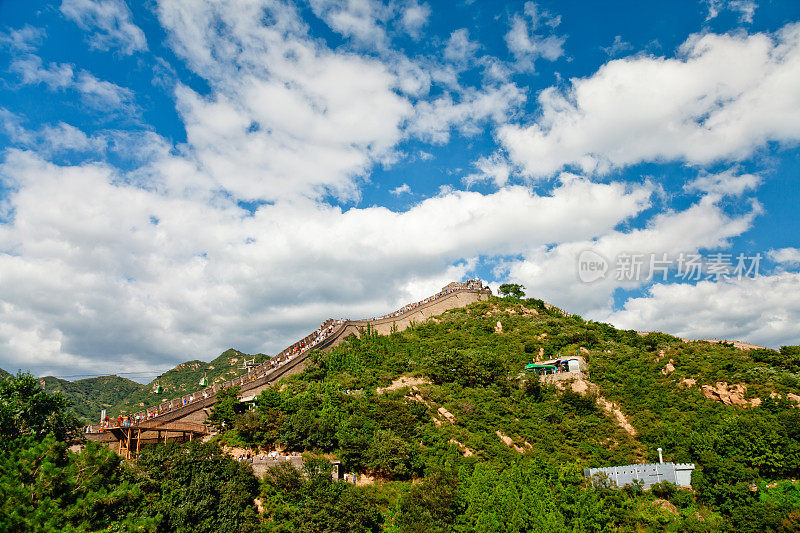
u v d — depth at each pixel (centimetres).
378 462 6381
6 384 5625
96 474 4738
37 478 4334
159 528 4644
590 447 7631
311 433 6600
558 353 10256
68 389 15112
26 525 3912
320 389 7881
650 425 8138
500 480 6269
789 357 9075
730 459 6725
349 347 10175
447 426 7650
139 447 6144
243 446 6500
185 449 5647
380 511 5809
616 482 6575
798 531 5562
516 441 7631
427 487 5884
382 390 8419
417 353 10212
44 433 5488
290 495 5625
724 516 6122
